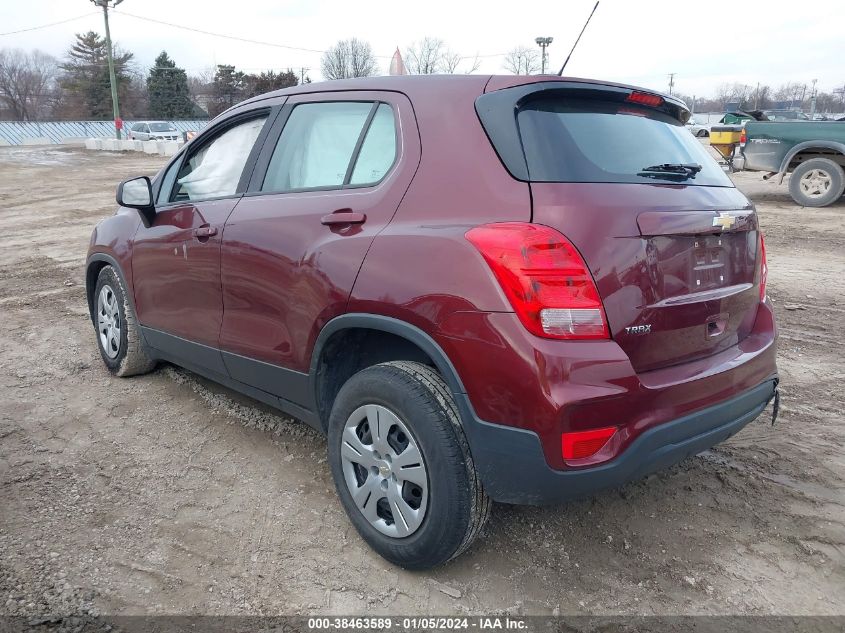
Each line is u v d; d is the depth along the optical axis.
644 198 2.54
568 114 2.68
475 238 2.40
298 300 3.02
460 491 2.48
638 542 2.96
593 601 2.61
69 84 80.75
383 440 2.69
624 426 2.36
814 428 4.06
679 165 2.85
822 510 3.19
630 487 3.39
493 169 2.52
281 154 3.43
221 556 2.86
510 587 2.68
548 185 2.41
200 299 3.72
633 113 2.94
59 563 2.78
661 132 2.99
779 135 12.77
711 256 2.73
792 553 2.88
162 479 3.46
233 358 3.54
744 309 2.96
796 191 12.79
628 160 2.69
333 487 3.39
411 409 2.54
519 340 2.28
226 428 4.04
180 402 4.41
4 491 3.32
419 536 2.60
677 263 2.55
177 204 4.03
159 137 38.41
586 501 3.27
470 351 2.38
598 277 2.33
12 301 7.23
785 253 8.91
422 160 2.73
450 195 2.58
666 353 2.54
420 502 2.62
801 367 5.09
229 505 3.23
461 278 2.41
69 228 12.67
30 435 3.94
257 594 2.64
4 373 4.96
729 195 2.98
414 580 2.72
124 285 4.52
